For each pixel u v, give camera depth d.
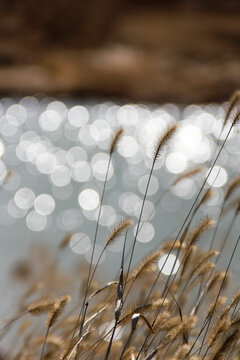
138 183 19.56
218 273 3.40
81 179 20.14
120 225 3.20
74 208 16.11
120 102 37.03
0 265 8.51
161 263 7.82
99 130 29.20
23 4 52.34
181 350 2.96
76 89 37.97
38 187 18.69
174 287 3.55
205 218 3.18
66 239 4.56
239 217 10.13
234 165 20.62
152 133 28.28
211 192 3.50
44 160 23.12
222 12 53.19
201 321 4.07
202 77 39.62
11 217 14.58
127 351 3.06
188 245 3.15
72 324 3.71
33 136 27.61
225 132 26.55
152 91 37.53
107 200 17.25
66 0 52.94
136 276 3.03
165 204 16.00
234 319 2.91
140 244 11.54
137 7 55.12
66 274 6.45
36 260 7.98
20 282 7.14
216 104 36.06
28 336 4.04
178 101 36.75
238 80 38.66
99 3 54.00
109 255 10.63
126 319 2.87
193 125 29.33
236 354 3.04
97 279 6.51
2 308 6.08
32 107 34.91
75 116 32.69
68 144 26.14
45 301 3.12
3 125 29.92
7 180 4.84
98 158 23.55
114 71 40.09
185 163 22.22
